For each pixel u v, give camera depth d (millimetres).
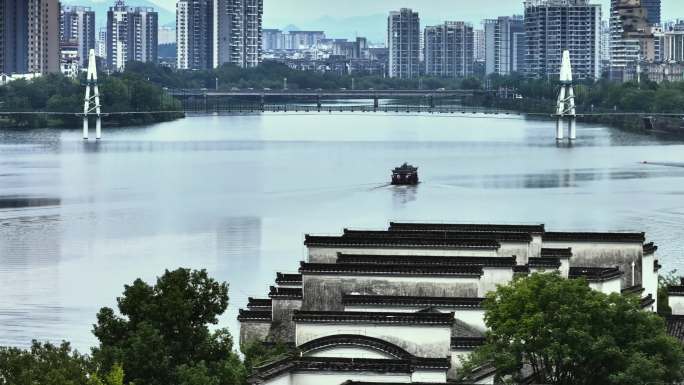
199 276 176875
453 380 159625
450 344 166000
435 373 157500
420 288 182750
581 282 171125
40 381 149500
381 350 160500
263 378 153750
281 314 184000
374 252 199500
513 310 168750
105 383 156500
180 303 170750
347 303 179000
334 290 183250
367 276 182875
